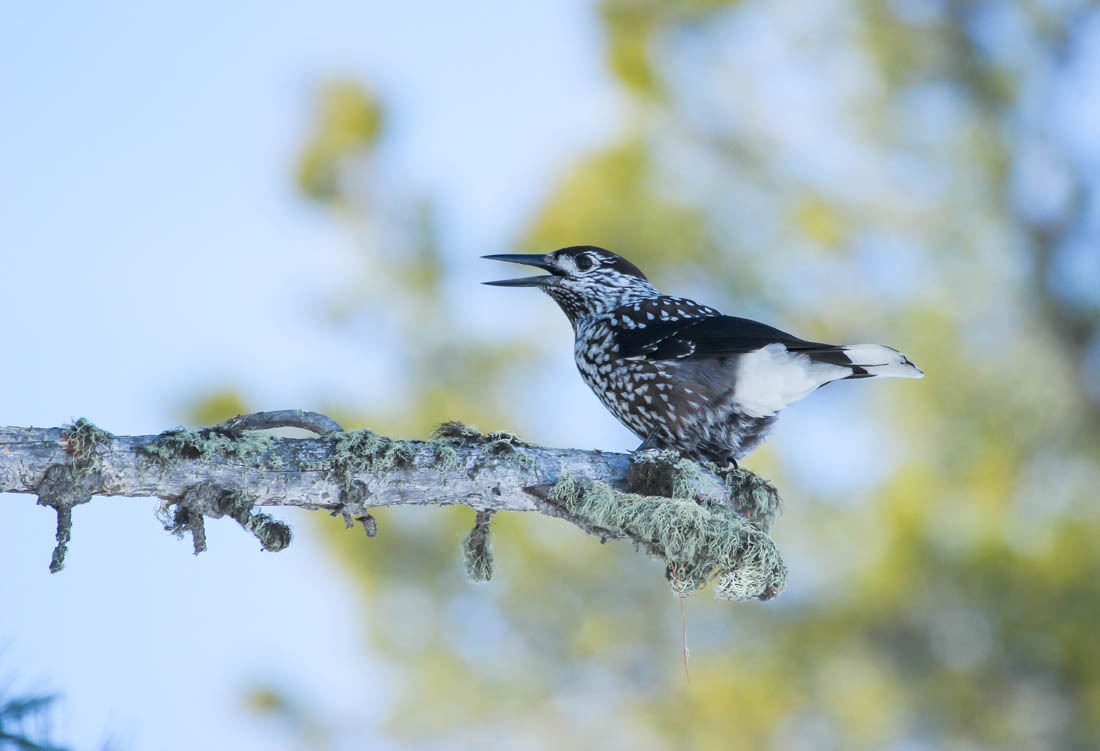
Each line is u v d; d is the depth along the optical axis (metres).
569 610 13.58
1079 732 12.34
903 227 14.89
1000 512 13.02
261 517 6.69
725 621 13.27
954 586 12.34
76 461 6.30
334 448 6.90
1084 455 13.70
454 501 7.28
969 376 13.86
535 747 13.80
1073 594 12.05
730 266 14.44
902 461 13.36
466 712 13.61
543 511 7.51
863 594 12.51
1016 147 15.11
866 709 12.62
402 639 13.58
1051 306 14.37
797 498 13.02
